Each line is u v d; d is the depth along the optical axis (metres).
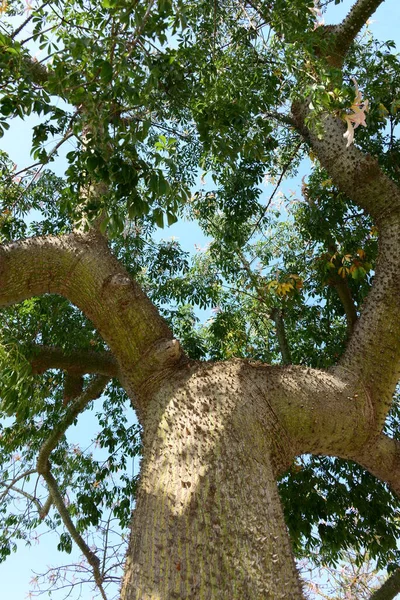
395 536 6.03
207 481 2.47
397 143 6.41
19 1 3.56
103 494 7.23
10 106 2.44
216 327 7.25
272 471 2.79
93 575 6.20
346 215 6.41
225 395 2.93
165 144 2.62
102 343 5.84
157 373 3.20
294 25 3.24
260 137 4.18
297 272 6.83
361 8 4.87
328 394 3.24
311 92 2.89
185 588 2.10
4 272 3.30
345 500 6.21
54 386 6.84
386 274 3.78
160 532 2.33
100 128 2.66
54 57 2.46
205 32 4.18
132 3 2.42
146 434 2.93
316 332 6.80
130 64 2.63
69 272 3.46
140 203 2.60
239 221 6.89
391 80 6.09
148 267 7.30
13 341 4.33
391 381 3.52
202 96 3.56
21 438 7.04
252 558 2.21
